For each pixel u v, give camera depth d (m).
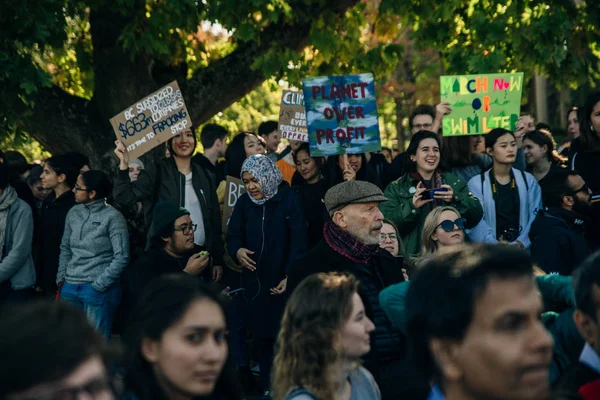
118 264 7.91
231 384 3.35
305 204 8.47
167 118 8.27
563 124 18.20
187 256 7.12
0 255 8.32
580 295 2.66
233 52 11.38
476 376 1.84
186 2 9.51
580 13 11.15
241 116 19.33
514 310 1.83
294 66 11.13
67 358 1.36
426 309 1.90
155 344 2.92
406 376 4.30
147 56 10.84
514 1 11.05
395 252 6.47
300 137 9.66
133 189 8.13
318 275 3.64
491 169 7.93
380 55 11.91
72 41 12.03
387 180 9.66
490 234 7.52
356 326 3.53
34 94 10.27
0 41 9.33
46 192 10.61
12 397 1.33
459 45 11.34
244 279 7.59
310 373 3.43
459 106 8.60
